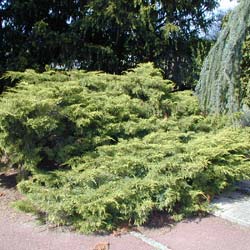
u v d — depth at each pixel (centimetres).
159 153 479
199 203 469
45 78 616
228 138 540
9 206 482
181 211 454
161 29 853
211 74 641
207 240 391
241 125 662
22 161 511
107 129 541
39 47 823
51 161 546
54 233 406
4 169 565
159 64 898
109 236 400
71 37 817
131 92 648
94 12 811
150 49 871
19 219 443
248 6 588
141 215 419
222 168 489
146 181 431
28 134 492
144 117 621
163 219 443
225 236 400
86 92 590
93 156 496
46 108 479
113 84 643
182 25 875
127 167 454
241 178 523
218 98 632
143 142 511
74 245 378
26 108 459
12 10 866
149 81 636
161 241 390
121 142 525
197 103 659
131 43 873
